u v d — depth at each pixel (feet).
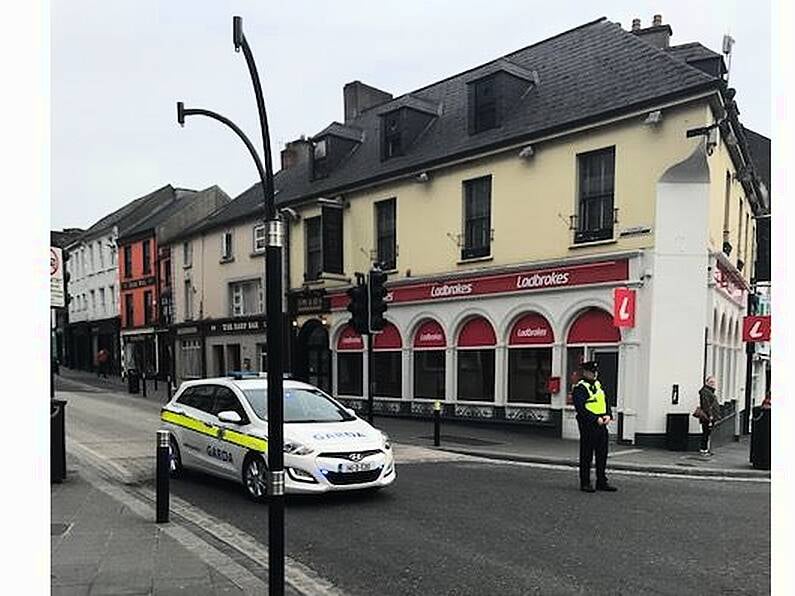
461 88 71.87
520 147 55.01
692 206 46.88
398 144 68.95
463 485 32.22
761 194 73.15
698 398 46.62
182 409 34.22
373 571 19.16
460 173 60.59
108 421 58.95
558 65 60.59
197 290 103.19
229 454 29.81
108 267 141.28
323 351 77.00
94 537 21.53
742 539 22.54
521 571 19.13
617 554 20.77
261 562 19.80
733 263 60.03
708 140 45.37
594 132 50.57
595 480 34.27
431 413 62.34
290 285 80.74
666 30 62.44
